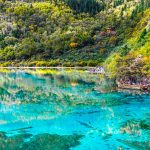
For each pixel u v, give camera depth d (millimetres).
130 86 49969
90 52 111750
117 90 49406
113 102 41156
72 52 115062
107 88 51781
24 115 36531
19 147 26391
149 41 66312
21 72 89250
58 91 51906
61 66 106125
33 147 26312
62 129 30625
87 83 59500
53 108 39469
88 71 84500
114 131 29438
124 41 109938
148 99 42188
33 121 33781
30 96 48469
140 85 48938
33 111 38344
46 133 29641
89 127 30953
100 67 88188
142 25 108812
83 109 38219
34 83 62844
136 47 67188
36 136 28875
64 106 40312
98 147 25578
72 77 70812
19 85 60562
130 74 50625
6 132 30281
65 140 27516
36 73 84812
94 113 36094
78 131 29828
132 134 28406
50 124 32438
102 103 40938
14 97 48094
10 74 83625
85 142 26781
